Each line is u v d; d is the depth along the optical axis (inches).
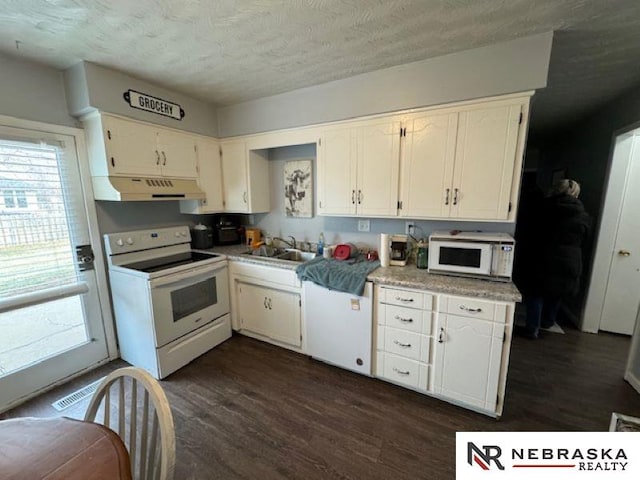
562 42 69.2
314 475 57.6
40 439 33.6
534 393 80.6
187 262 103.7
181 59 76.7
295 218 121.4
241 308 112.0
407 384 80.3
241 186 118.6
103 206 94.2
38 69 78.3
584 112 127.0
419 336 76.0
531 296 109.7
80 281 89.8
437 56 75.7
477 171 75.9
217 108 118.2
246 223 135.9
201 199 113.6
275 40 67.5
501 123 71.8
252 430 68.7
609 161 109.0
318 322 91.3
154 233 105.6
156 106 95.3
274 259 103.6
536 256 107.9
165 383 86.4
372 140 88.0
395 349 80.1
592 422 70.2
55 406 77.7
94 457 31.0
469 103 74.5
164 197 96.7
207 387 84.4
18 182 76.0
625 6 54.9
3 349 75.9
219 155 121.1
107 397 39.2
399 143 84.3
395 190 86.8
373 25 61.4
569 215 100.7
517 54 67.5
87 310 92.0
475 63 71.9
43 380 83.0
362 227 106.4
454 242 76.2
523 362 96.0
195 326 98.3
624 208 108.3
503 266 72.1
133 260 99.7
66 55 74.1
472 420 70.9
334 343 89.4
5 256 74.6
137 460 57.2
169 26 61.6
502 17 58.8
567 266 102.3
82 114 84.3
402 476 57.1
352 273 83.1
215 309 106.4
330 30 63.5
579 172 141.0
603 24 61.4
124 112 86.6
